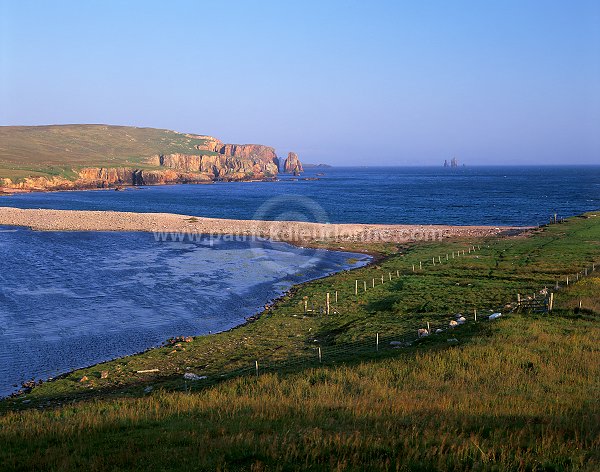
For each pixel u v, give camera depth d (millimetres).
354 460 13172
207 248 79562
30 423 19500
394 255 72688
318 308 45156
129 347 36750
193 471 13195
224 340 36844
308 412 18578
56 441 16812
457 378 22969
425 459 13195
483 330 31656
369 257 72875
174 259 70500
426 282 51969
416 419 17109
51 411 22656
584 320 32938
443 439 14227
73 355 35062
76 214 116688
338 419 17750
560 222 96750
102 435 17125
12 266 64625
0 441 16844
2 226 101688
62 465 13883
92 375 30641
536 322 32656
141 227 100250
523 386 21484
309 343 35344
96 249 78062
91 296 50656
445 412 17812
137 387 27891
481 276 53375
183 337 38219
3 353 35312
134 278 58719
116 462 14102
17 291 52281
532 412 17734
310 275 61406
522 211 135875
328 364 28328
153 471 13352
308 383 23562
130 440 16156
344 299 47625
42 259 69500
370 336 35094
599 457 13125
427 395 20500
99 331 40250
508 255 64500
